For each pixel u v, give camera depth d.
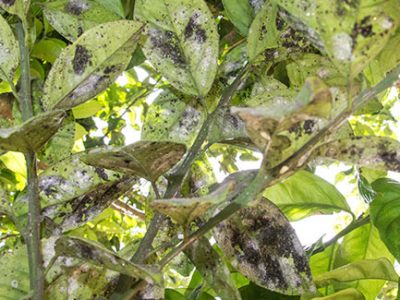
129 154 0.32
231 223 0.39
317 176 0.53
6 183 0.75
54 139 0.47
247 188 0.31
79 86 0.38
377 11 0.30
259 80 0.47
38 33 0.61
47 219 0.39
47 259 0.36
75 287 0.36
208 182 0.43
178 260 0.46
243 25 0.48
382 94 0.50
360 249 0.54
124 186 0.41
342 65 0.30
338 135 0.39
